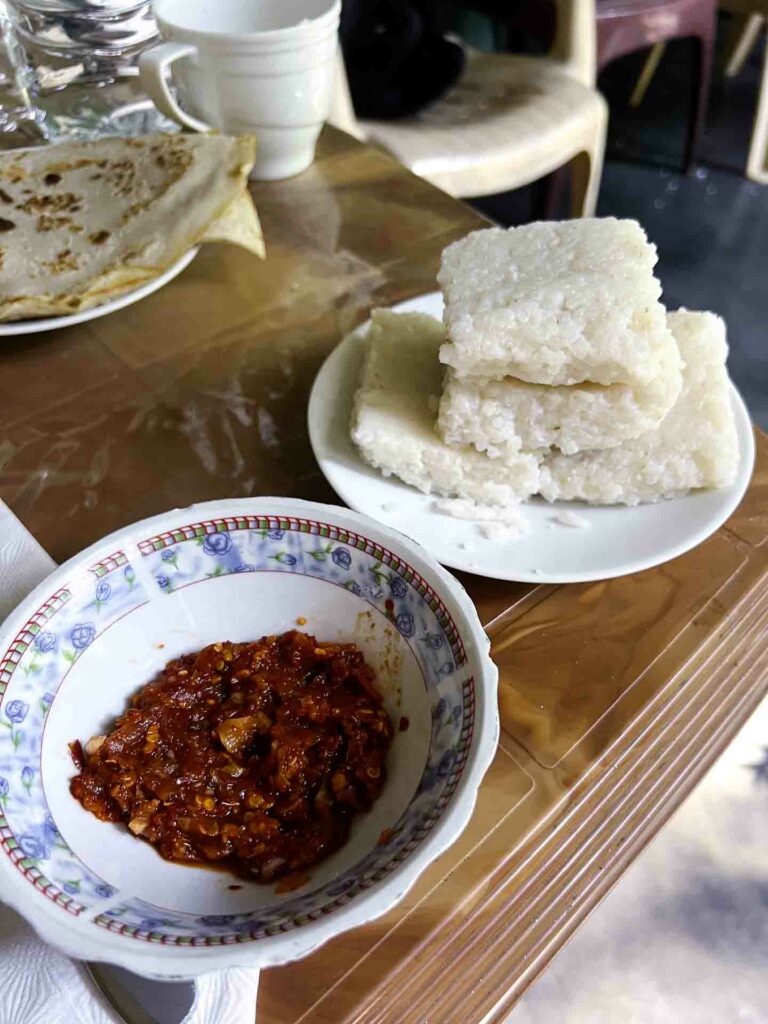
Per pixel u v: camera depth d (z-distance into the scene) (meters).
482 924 0.52
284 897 0.47
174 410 0.83
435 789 0.46
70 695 0.53
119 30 1.13
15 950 0.48
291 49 1.00
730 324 2.22
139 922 0.42
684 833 0.88
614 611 0.67
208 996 0.46
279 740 0.53
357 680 0.57
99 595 0.55
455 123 1.80
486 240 0.78
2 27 1.17
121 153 1.03
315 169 1.19
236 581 0.59
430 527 0.68
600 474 0.70
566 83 1.89
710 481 0.69
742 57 3.12
